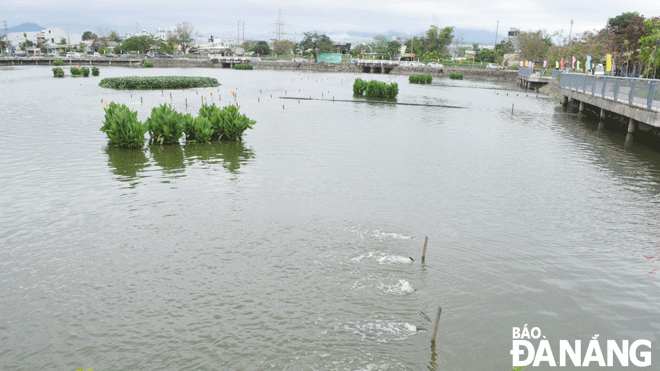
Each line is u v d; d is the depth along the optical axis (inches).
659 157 787.4
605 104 1080.8
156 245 399.2
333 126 1057.5
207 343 275.0
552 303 325.1
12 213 468.4
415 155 770.2
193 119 845.2
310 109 1368.1
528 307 319.9
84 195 526.6
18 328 287.0
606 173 672.4
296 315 303.3
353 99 1699.1
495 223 466.0
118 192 538.9
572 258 392.2
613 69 2059.5
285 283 341.4
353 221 461.4
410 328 293.3
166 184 573.0
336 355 267.0
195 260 373.4
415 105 1565.0
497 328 296.0
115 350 268.2
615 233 446.3
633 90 903.7
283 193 545.0
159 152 748.6
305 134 943.0
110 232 425.1
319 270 361.4
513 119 1266.0
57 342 275.0
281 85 2288.4
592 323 304.0
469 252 398.6
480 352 273.4
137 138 768.3
